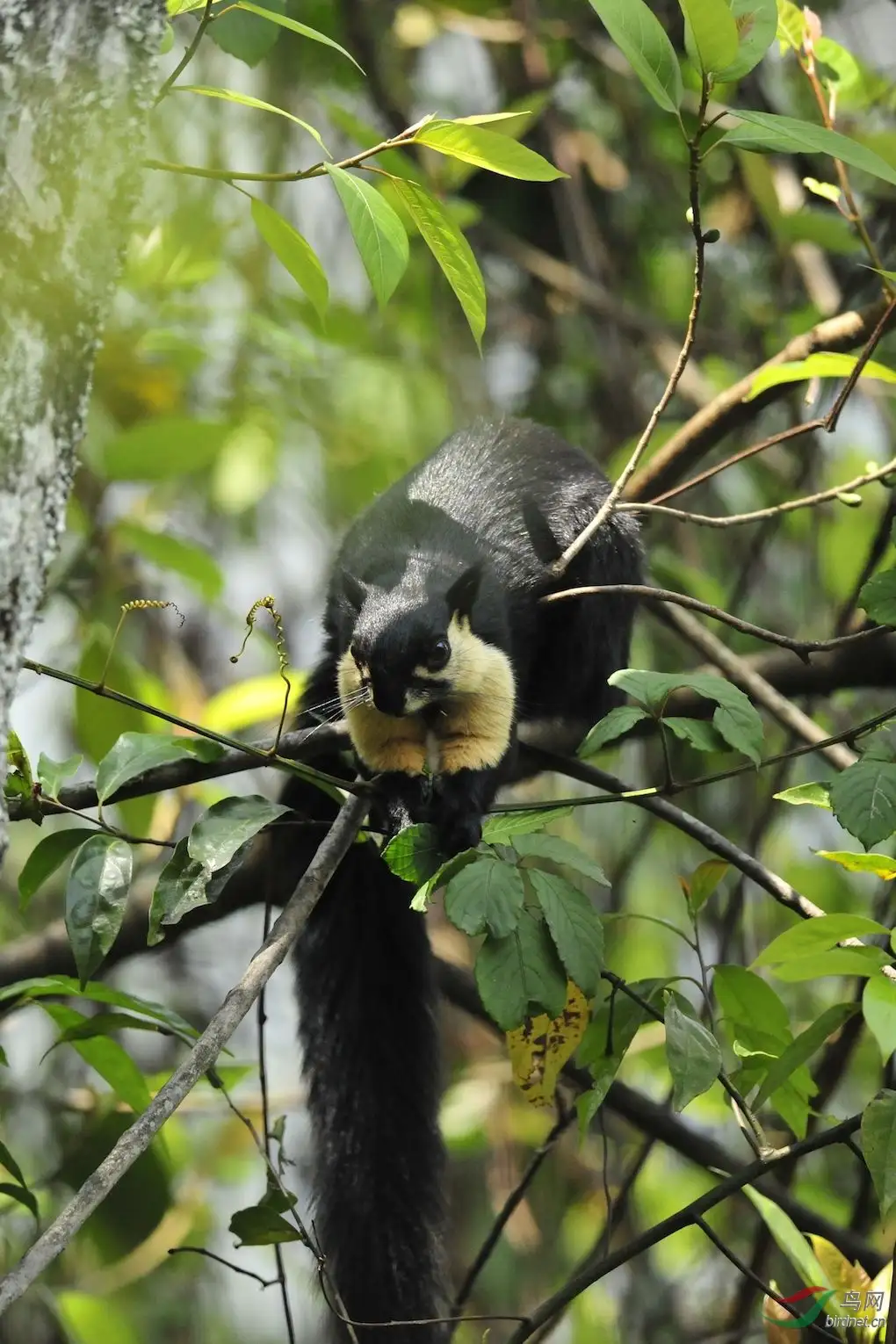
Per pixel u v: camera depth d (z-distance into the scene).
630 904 13.58
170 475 9.98
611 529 9.77
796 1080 6.97
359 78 14.34
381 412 14.71
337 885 9.23
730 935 10.19
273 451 13.85
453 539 9.06
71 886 6.35
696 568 13.68
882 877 6.17
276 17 5.84
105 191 4.29
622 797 6.69
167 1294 13.53
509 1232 12.97
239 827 6.45
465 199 14.45
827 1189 12.27
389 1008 9.03
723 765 13.27
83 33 4.24
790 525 13.98
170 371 12.42
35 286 4.21
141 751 6.75
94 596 11.95
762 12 5.99
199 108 12.91
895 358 11.45
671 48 6.05
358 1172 8.59
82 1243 9.62
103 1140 8.05
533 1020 6.71
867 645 10.55
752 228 14.19
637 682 6.50
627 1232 12.77
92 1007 13.27
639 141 14.76
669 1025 6.16
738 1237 12.66
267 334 12.98
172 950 14.86
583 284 13.83
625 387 14.14
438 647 7.85
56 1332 10.48
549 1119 13.31
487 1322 12.65
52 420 4.33
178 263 12.35
